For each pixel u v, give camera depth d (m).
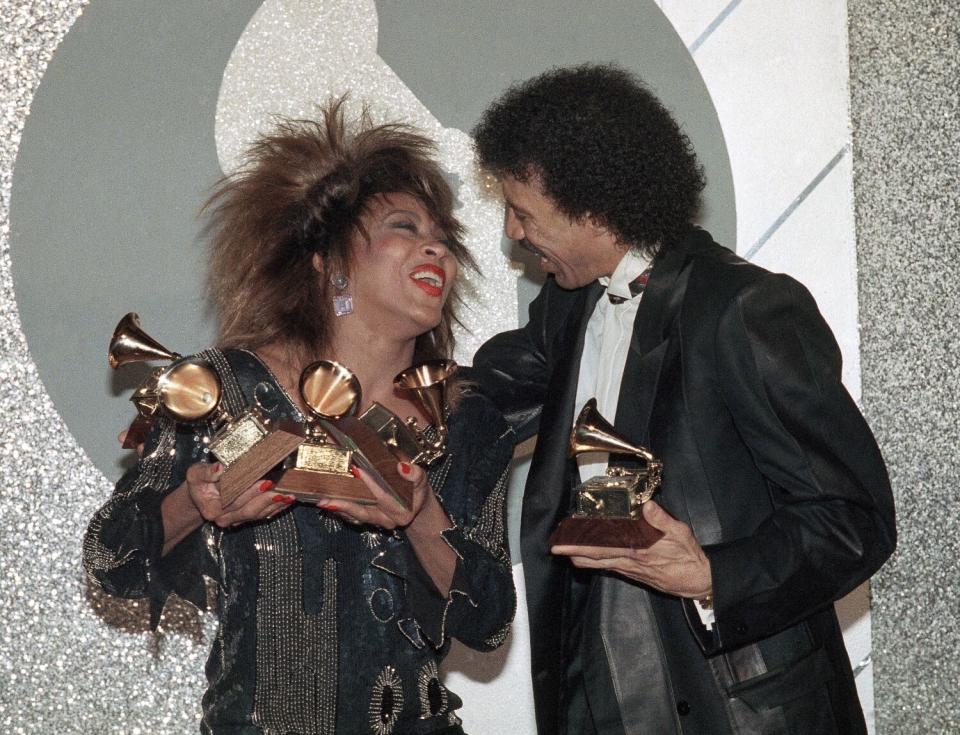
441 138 7.46
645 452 4.83
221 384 4.69
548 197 5.24
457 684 7.36
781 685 5.02
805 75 7.80
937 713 7.85
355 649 4.90
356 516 4.54
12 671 6.90
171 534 4.84
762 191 7.73
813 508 4.87
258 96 7.28
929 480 7.90
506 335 6.46
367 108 5.87
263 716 4.79
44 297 7.02
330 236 5.20
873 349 7.83
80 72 7.10
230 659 4.83
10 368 6.98
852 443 4.95
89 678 6.99
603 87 5.27
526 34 7.56
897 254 7.91
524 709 7.40
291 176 5.29
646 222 5.23
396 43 7.44
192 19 7.22
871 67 7.90
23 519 6.96
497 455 5.39
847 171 7.81
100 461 7.05
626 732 5.12
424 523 4.94
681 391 5.11
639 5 7.66
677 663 5.11
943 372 7.95
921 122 7.97
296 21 7.34
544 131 5.14
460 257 5.57
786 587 4.77
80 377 7.05
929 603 7.87
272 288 5.20
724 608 4.75
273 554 4.86
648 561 4.70
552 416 5.70
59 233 7.05
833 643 5.32
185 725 7.08
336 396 4.66
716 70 7.72
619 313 5.51
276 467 4.46
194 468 4.52
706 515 5.05
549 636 5.53
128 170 7.12
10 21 7.04
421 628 4.97
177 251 7.16
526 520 5.60
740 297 5.00
